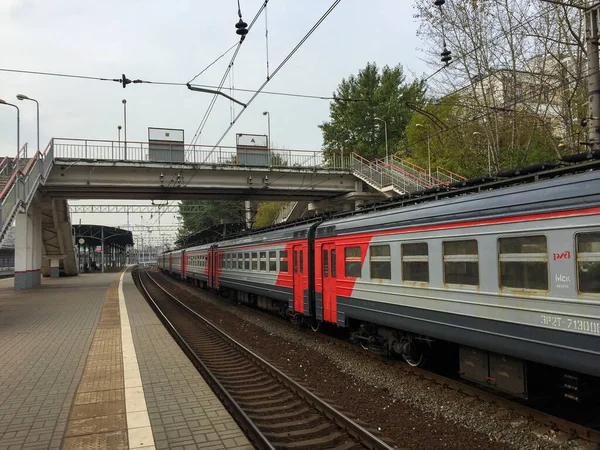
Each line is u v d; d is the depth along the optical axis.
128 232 64.19
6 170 23.61
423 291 7.55
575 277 5.08
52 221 34.59
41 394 6.70
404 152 37.41
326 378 8.63
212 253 24.09
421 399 7.04
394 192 26.45
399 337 8.78
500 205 6.08
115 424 5.43
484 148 24.92
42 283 32.56
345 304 10.09
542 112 21.25
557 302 5.27
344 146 43.62
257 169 27.36
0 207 16.12
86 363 8.61
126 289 26.47
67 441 4.95
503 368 6.39
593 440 5.09
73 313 15.84
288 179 28.55
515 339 5.84
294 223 14.00
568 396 5.64
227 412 5.85
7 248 61.72
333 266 10.69
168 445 4.82
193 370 8.02
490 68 20.56
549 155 20.94
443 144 28.88
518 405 6.09
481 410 6.33
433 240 7.32
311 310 11.88
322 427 6.01
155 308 19.30
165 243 84.69
